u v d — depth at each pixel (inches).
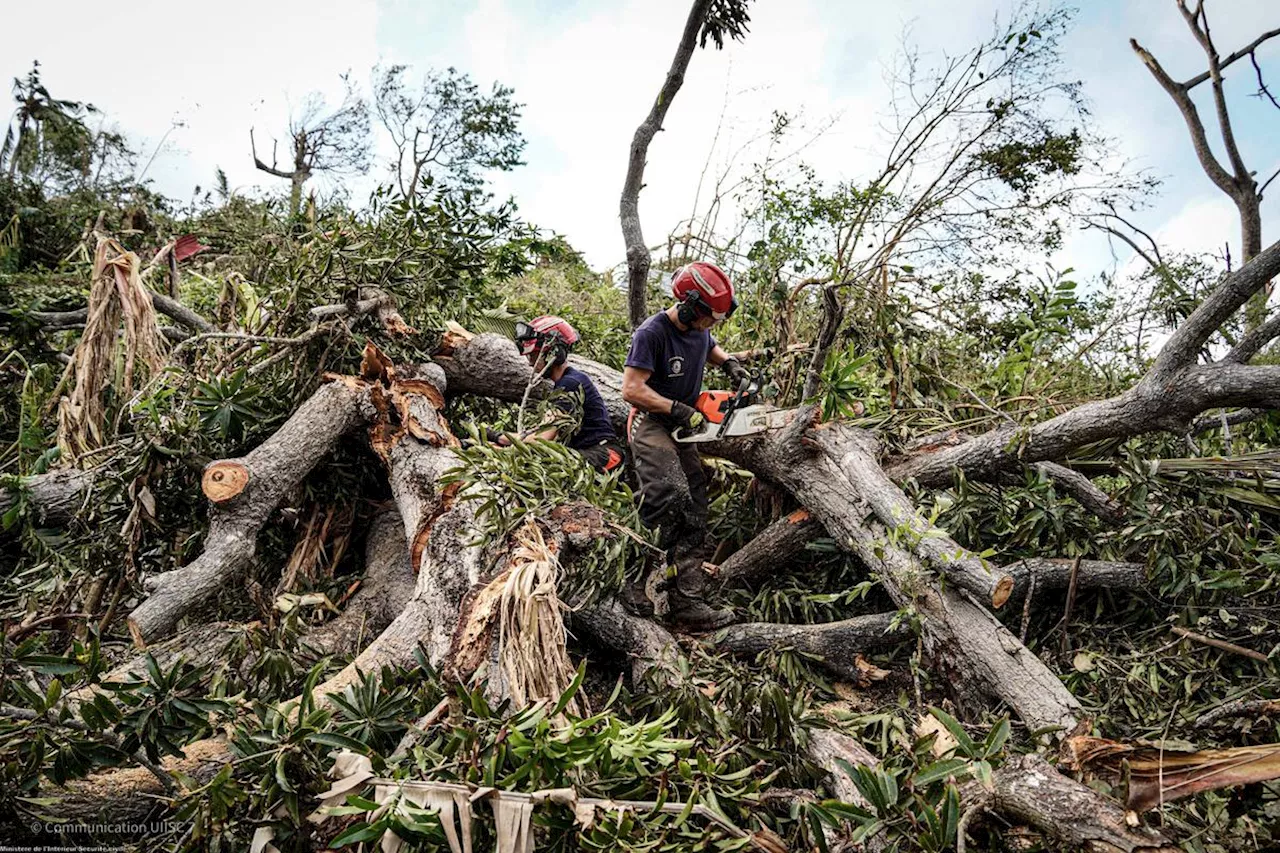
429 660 99.3
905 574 110.7
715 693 107.1
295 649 119.9
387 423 139.1
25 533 129.5
